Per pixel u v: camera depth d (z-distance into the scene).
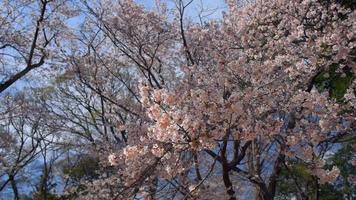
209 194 7.55
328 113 6.01
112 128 10.30
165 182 6.35
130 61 11.00
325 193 13.25
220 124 5.12
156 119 4.75
